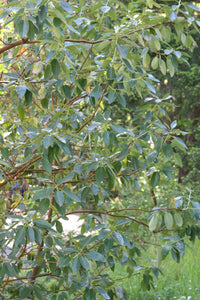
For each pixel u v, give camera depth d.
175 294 5.18
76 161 3.11
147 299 5.02
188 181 9.36
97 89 2.54
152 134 2.69
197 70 10.14
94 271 3.24
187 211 2.80
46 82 2.90
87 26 2.84
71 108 2.90
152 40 2.52
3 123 3.12
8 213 3.19
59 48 2.29
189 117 12.51
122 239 2.63
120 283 5.36
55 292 3.08
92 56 3.39
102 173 2.62
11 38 3.52
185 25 2.53
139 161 3.22
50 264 2.94
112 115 9.80
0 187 3.16
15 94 2.63
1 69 3.22
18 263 3.19
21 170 2.99
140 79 2.63
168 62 2.66
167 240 3.04
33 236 2.23
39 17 1.90
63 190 2.23
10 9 1.90
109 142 2.48
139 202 6.65
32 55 3.42
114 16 2.67
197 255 6.62
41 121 3.57
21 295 2.85
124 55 2.33
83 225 3.16
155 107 2.78
